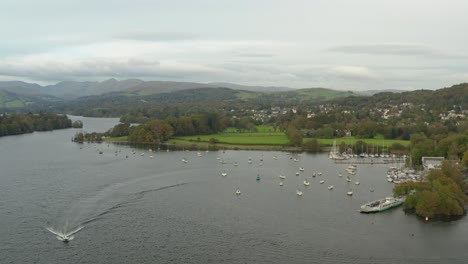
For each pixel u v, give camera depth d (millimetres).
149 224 192250
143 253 162500
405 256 163375
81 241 171875
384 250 168375
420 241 177125
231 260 158500
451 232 186500
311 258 161125
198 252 164500
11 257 157000
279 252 165750
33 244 168125
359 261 159000
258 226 192750
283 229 189375
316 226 193625
